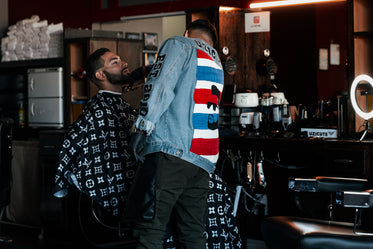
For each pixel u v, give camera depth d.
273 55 5.80
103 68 3.27
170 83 2.42
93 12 6.42
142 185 2.46
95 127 3.17
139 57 5.12
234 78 4.36
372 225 2.62
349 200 2.31
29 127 5.10
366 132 3.26
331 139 3.38
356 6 3.51
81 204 4.24
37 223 4.62
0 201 3.99
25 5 6.35
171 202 2.52
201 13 4.39
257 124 3.91
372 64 3.60
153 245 2.49
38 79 5.00
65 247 4.14
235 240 3.25
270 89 4.21
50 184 4.41
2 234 4.53
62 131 4.33
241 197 3.87
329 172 3.40
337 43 6.08
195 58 2.52
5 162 4.02
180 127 2.48
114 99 3.31
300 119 3.86
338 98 3.51
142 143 2.49
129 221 2.46
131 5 6.13
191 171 2.53
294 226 2.60
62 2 6.53
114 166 3.17
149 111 2.39
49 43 5.10
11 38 5.45
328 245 2.34
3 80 5.52
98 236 4.35
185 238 2.64
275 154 3.73
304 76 5.78
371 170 2.72
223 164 3.86
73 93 4.88
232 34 4.35
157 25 5.96
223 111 4.25
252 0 4.72
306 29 5.75
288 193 3.71
